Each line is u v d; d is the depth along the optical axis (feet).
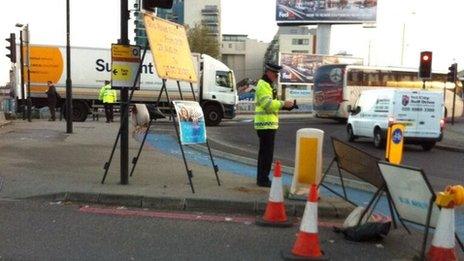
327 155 54.75
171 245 19.67
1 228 21.12
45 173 31.30
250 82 297.33
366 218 21.18
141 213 24.21
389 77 113.19
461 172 44.75
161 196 25.53
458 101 125.59
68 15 58.59
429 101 63.52
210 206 25.12
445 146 66.80
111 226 21.93
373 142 67.41
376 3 219.00
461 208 28.19
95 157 39.01
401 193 19.40
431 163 51.24
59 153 40.47
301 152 25.95
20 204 24.97
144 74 91.50
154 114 30.81
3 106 99.86
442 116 64.03
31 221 22.25
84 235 20.56
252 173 36.40
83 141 49.60
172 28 29.96
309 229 18.25
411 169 18.40
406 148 68.18
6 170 31.99
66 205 25.21
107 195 25.72
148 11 28.12
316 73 116.98
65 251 18.54
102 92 84.33
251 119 120.78
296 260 18.03
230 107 97.09
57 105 92.38
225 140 66.69
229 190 27.63
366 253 19.35
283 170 39.34
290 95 206.18
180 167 36.01
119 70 27.61
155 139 60.59
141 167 35.24
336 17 221.87
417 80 115.55
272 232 21.71
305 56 209.05
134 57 27.89
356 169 22.99
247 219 23.75
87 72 92.32
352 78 109.81
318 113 115.55
